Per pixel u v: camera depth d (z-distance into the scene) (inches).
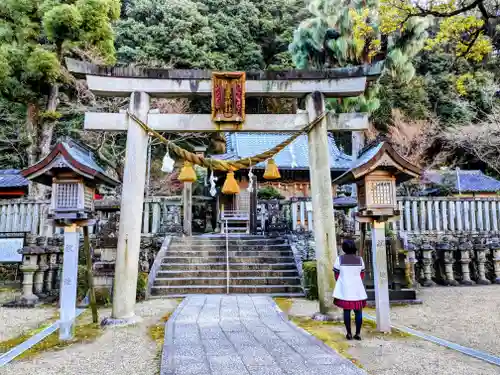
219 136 979.9
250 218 542.0
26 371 154.2
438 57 1064.8
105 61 667.4
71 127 840.9
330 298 253.3
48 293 356.5
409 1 321.4
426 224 512.4
